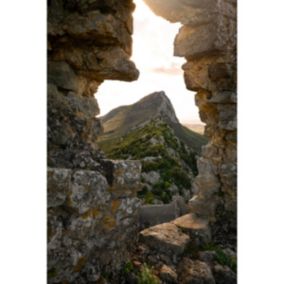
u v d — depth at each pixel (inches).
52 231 140.6
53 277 141.7
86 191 154.9
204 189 232.1
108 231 168.2
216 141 232.1
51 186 139.9
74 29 165.2
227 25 212.7
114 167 170.9
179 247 192.7
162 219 273.3
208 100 228.7
